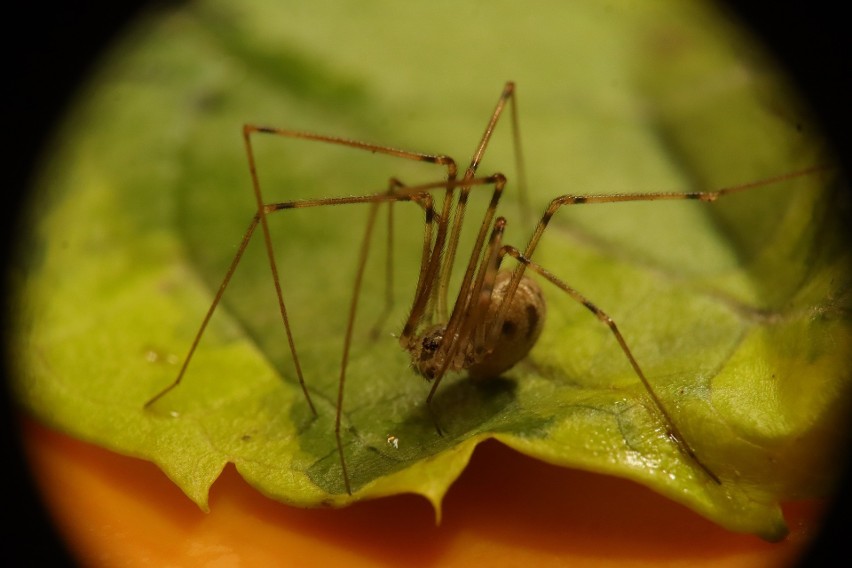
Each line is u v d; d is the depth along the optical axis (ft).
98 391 0.27
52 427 0.27
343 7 0.31
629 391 0.26
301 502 0.26
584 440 0.26
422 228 0.29
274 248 0.29
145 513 0.26
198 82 0.31
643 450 0.25
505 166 0.30
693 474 0.25
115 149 0.30
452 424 0.26
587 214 0.29
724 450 0.26
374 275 0.29
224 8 0.31
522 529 0.26
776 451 0.25
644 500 0.26
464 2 0.31
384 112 0.30
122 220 0.29
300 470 0.26
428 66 0.31
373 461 0.26
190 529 0.26
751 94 0.29
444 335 0.27
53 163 0.30
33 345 0.28
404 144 0.30
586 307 0.27
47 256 0.29
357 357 0.27
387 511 0.26
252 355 0.28
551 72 0.31
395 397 0.27
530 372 0.27
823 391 0.25
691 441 0.26
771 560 0.25
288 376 0.27
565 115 0.30
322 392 0.27
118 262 0.29
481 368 0.27
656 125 0.30
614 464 0.25
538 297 0.27
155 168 0.30
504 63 0.31
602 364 0.27
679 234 0.28
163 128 0.30
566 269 0.28
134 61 0.31
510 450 0.26
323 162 0.30
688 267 0.28
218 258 0.29
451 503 0.26
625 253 0.28
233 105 0.30
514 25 0.31
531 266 0.27
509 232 0.29
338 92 0.31
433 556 0.26
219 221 0.29
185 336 0.28
